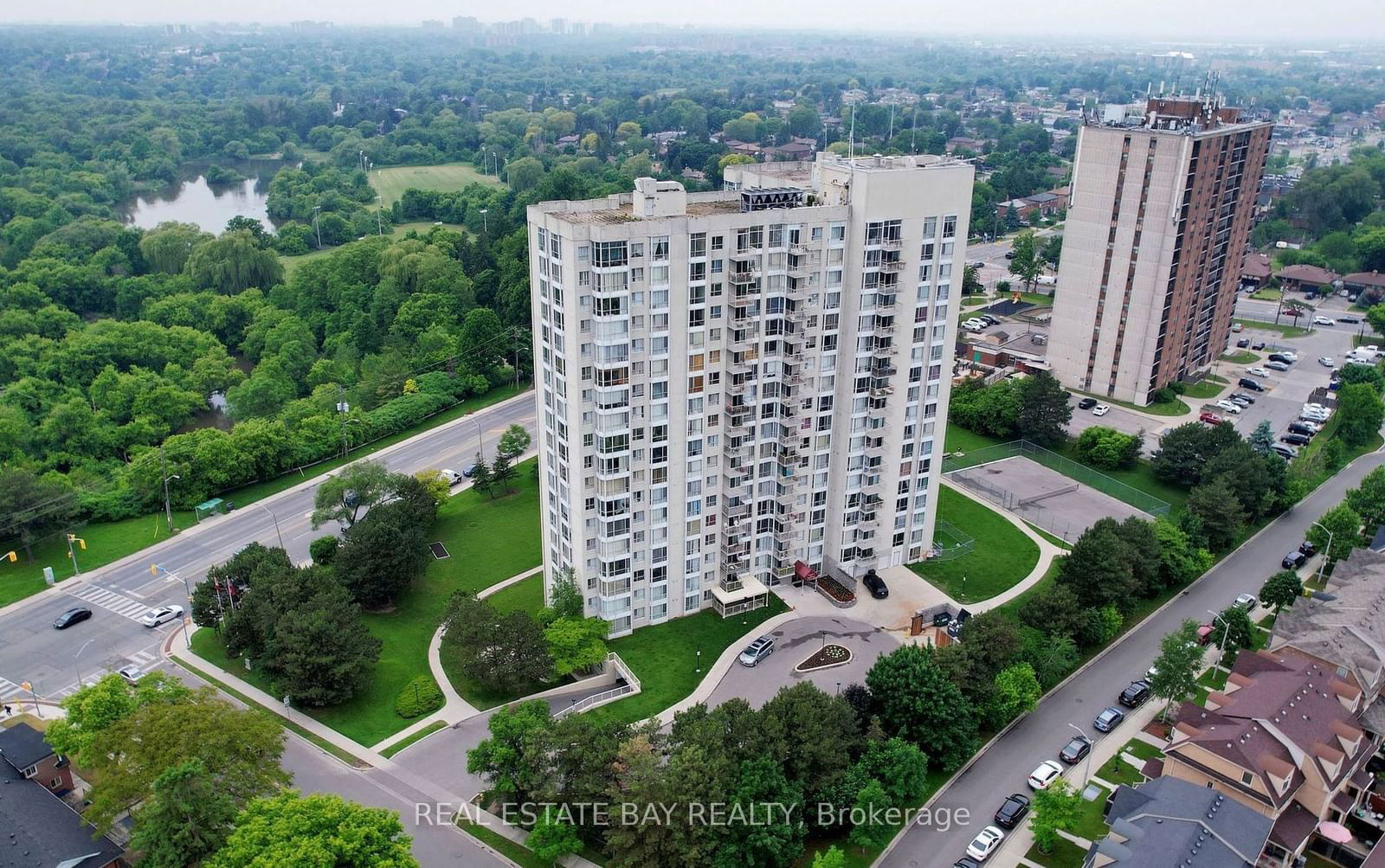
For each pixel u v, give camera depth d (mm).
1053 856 107125
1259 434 197750
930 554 165500
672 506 140000
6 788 105688
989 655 127562
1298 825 104875
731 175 159125
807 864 106250
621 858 98500
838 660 138250
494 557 167375
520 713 112938
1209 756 107250
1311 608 136625
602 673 137750
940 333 149000
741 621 147250
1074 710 130750
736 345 134250
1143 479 196500
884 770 109188
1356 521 162750
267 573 140250
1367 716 120250
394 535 150625
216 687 132750
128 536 175500
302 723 126500
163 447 188125
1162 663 124938
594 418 128875
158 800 95438
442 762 120312
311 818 92812
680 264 125812
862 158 146250
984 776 119250
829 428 149000
